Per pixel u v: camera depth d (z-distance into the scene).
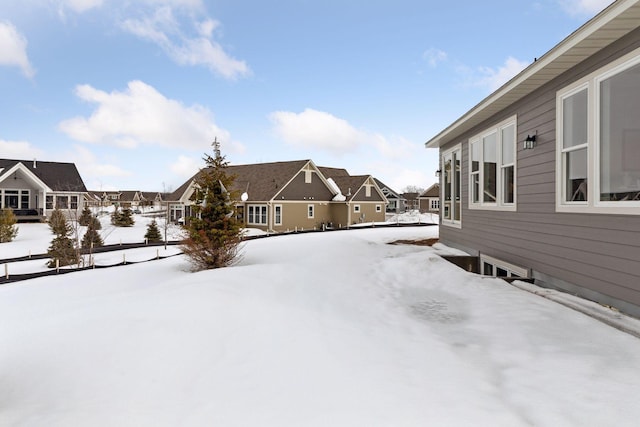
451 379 3.26
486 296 5.95
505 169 8.12
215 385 3.13
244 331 4.31
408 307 5.74
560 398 2.86
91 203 42.38
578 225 5.44
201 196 10.66
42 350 3.85
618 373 3.18
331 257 9.57
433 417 2.61
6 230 23.53
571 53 5.09
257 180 32.81
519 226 7.31
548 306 5.11
